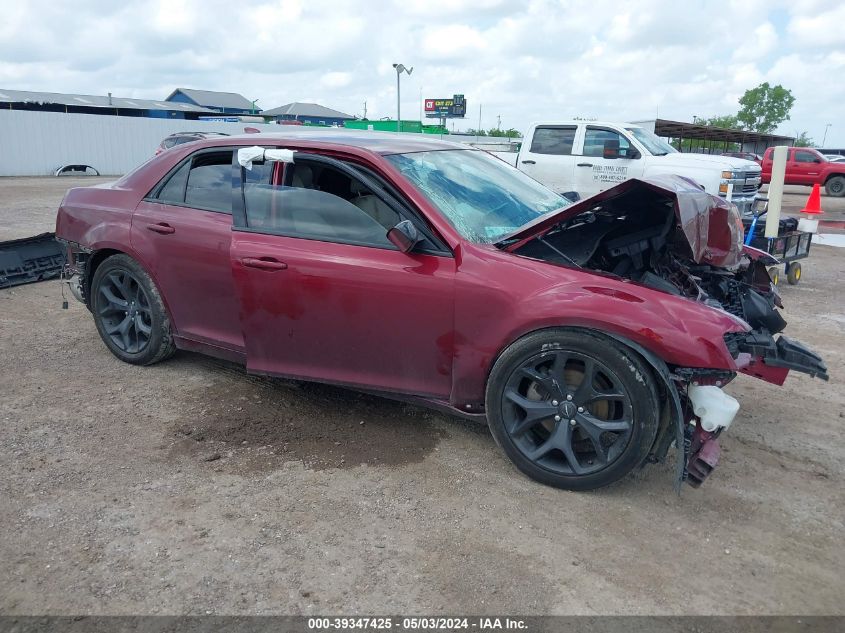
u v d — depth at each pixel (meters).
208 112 49.81
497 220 3.81
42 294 6.85
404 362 3.62
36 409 4.15
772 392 4.80
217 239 4.09
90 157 30.30
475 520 3.11
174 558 2.80
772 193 7.93
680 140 37.59
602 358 3.10
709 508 3.26
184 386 4.55
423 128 34.91
